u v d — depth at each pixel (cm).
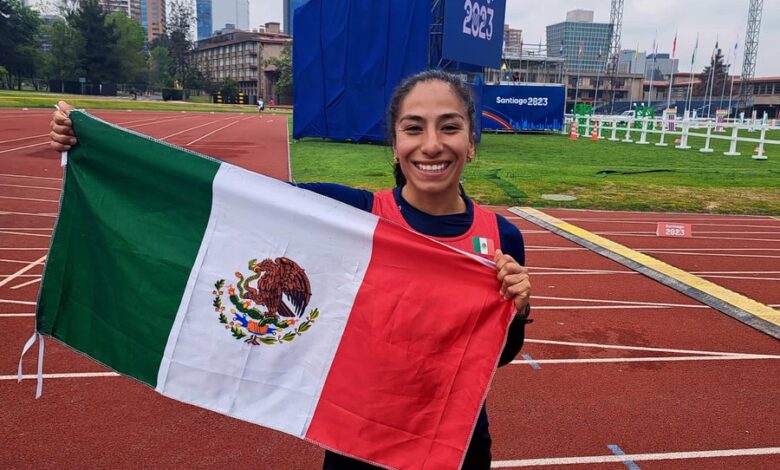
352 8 2141
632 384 438
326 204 187
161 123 3275
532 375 448
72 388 404
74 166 205
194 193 194
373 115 2202
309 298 189
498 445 354
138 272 197
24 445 339
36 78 8044
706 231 996
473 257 180
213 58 12419
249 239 191
